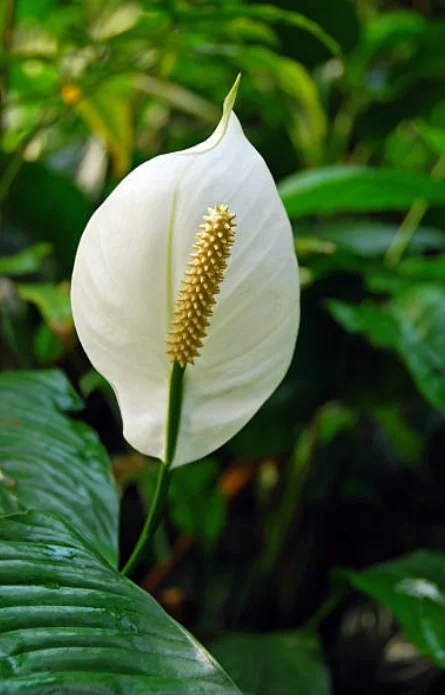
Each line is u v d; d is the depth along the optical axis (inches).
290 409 44.3
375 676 52.3
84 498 25.5
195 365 22.3
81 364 45.6
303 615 52.8
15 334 43.3
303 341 44.3
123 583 21.4
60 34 41.2
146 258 21.9
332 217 60.8
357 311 38.5
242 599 52.1
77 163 62.6
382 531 57.8
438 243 53.1
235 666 38.8
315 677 38.3
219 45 44.7
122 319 22.2
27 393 28.2
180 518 47.4
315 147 59.7
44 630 20.3
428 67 59.2
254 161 22.0
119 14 54.4
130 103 53.7
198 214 21.8
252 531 58.6
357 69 59.9
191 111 57.3
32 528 22.0
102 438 48.9
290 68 46.9
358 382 44.8
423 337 36.7
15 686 19.4
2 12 43.0
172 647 20.5
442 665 30.2
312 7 51.4
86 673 19.8
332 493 55.3
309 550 53.4
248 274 21.9
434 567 39.4
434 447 61.8
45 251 41.7
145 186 21.9
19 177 47.8
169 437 22.4
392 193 39.3
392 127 60.7
